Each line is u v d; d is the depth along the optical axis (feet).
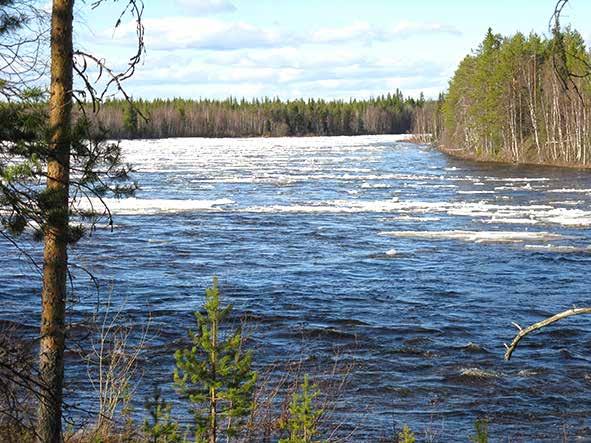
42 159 19.65
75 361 44.24
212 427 21.93
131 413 34.68
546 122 233.96
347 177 198.08
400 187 171.53
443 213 126.52
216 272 79.41
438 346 53.16
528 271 79.56
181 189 169.68
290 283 74.02
